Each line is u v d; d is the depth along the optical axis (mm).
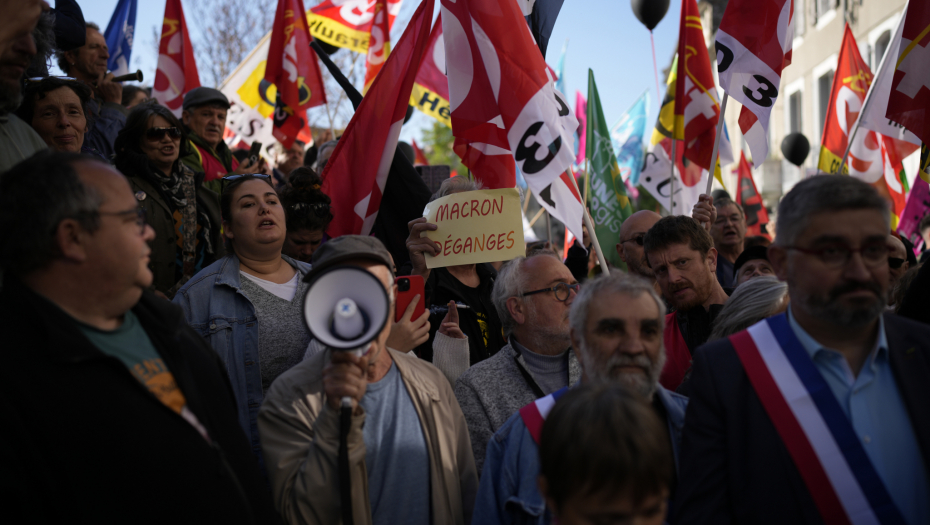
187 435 1686
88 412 1555
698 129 4707
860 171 5684
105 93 4883
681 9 4750
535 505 2004
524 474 2066
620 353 1973
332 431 2010
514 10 3230
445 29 3354
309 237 3672
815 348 1800
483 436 2553
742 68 3764
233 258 3053
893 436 1723
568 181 3193
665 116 5777
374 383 2299
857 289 1686
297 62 5676
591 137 5445
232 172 5004
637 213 3926
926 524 1661
